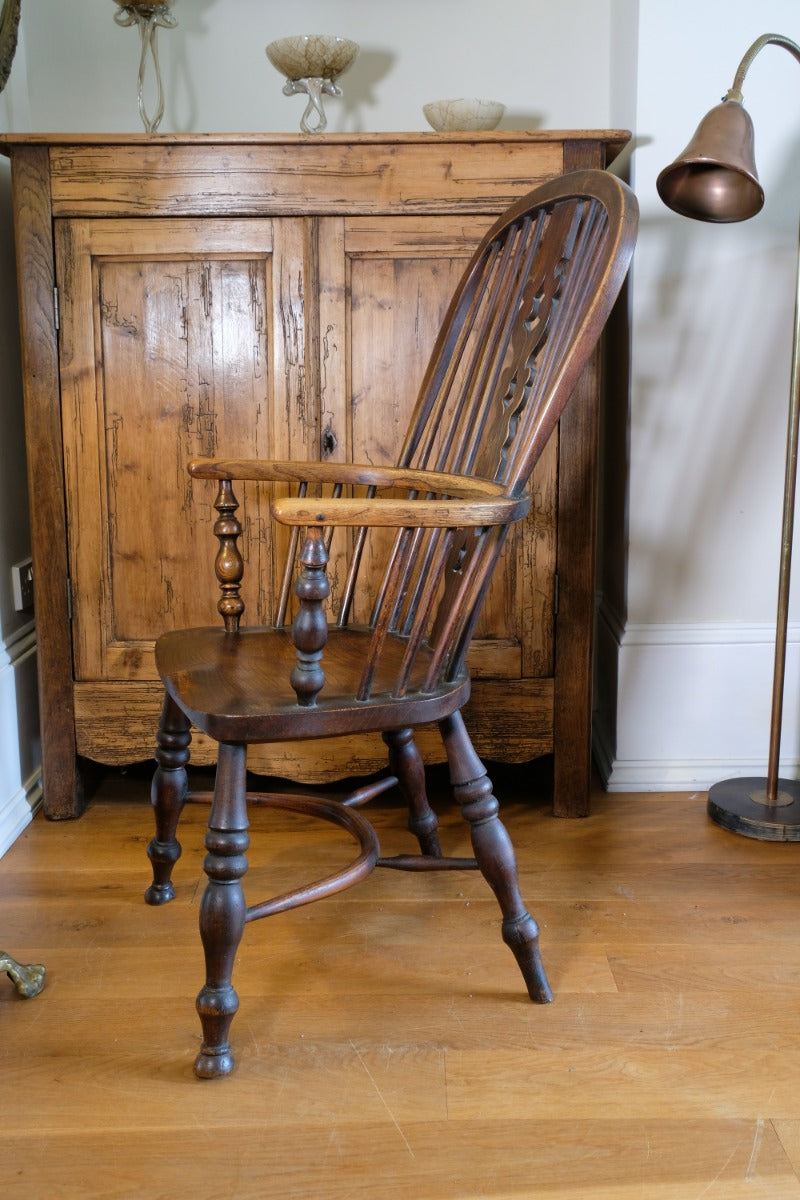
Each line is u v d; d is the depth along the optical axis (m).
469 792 1.51
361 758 2.19
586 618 2.12
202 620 2.14
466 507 1.35
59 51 2.43
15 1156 1.24
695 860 2.00
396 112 2.48
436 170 2.00
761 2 2.14
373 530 2.12
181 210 2.01
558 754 2.18
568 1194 1.18
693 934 1.73
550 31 2.46
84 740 2.16
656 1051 1.43
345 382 2.06
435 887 1.90
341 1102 1.33
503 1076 1.38
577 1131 1.28
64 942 1.71
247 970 1.63
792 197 2.19
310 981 1.60
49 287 2.03
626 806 2.27
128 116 2.46
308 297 2.04
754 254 2.21
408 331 2.06
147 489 2.10
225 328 2.06
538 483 2.08
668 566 2.31
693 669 2.32
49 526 2.09
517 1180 1.20
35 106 2.45
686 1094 1.35
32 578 2.30
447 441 1.76
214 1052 1.38
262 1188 1.19
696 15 2.14
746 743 2.36
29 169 1.99
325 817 1.71
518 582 2.12
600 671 2.59
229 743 1.37
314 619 1.33
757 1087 1.36
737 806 2.16
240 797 1.37
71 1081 1.37
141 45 2.39
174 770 1.77
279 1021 1.50
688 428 2.27
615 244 1.38
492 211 2.01
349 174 2.00
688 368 2.25
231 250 2.03
